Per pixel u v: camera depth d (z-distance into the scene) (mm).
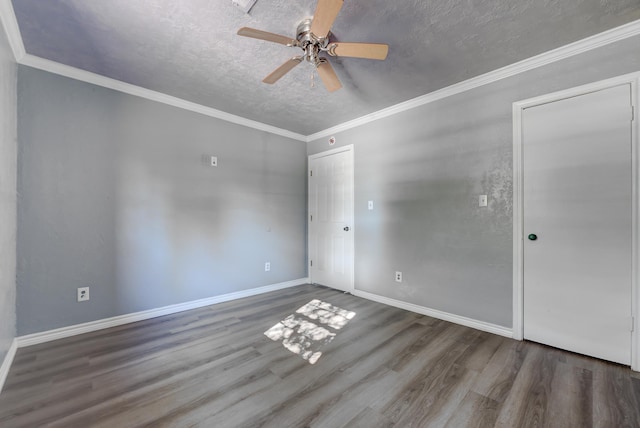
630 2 1625
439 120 2816
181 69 2395
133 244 2730
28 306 2207
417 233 3002
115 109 2629
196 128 3166
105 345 2221
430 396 1610
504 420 1422
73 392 1634
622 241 1900
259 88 2736
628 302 1882
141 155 2781
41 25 1837
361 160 3566
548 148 2186
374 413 1477
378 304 3279
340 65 2314
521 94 2307
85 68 2385
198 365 1936
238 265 3531
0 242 1744
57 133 2336
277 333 2465
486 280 2506
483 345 2229
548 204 2189
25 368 1879
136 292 2748
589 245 2023
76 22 1805
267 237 3846
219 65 2328
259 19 1771
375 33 1917
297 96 2926
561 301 2139
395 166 3205
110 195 2602
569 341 2105
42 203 2270
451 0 1617
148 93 2799
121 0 1610
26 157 2199
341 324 2670
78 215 2436
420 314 2949
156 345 2229
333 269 3973
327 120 3652
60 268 2350
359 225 3602
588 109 2018
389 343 2271
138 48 2090
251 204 3674
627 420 1413
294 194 4199
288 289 3957
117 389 1666
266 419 1431
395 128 3195
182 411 1483
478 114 2547
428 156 2908
